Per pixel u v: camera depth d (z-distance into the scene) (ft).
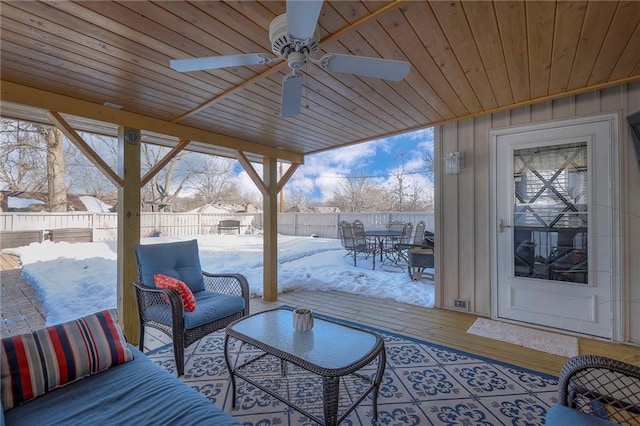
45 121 9.52
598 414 4.26
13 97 7.34
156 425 3.80
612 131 9.10
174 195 46.52
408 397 6.58
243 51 6.34
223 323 8.42
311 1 3.80
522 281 10.60
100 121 9.04
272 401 6.52
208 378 7.38
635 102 8.77
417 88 8.20
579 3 4.99
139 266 8.96
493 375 7.41
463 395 6.63
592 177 9.40
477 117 11.35
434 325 10.63
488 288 11.27
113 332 5.45
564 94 8.70
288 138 12.85
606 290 9.25
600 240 9.32
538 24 5.54
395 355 8.48
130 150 9.47
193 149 13.57
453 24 5.52
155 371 5.13
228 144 12.35
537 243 10.34
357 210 54.29
